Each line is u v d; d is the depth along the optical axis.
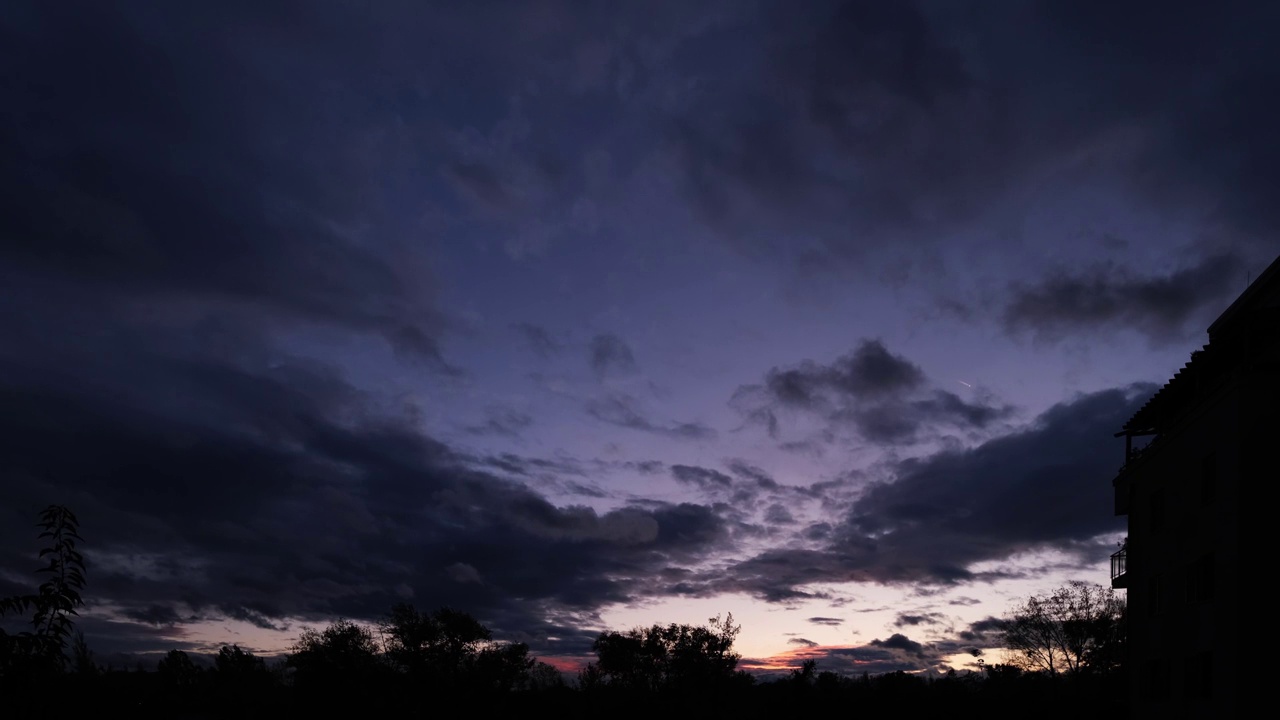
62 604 8.41
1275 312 20.81
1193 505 23.44
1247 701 19.78
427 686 63.88
